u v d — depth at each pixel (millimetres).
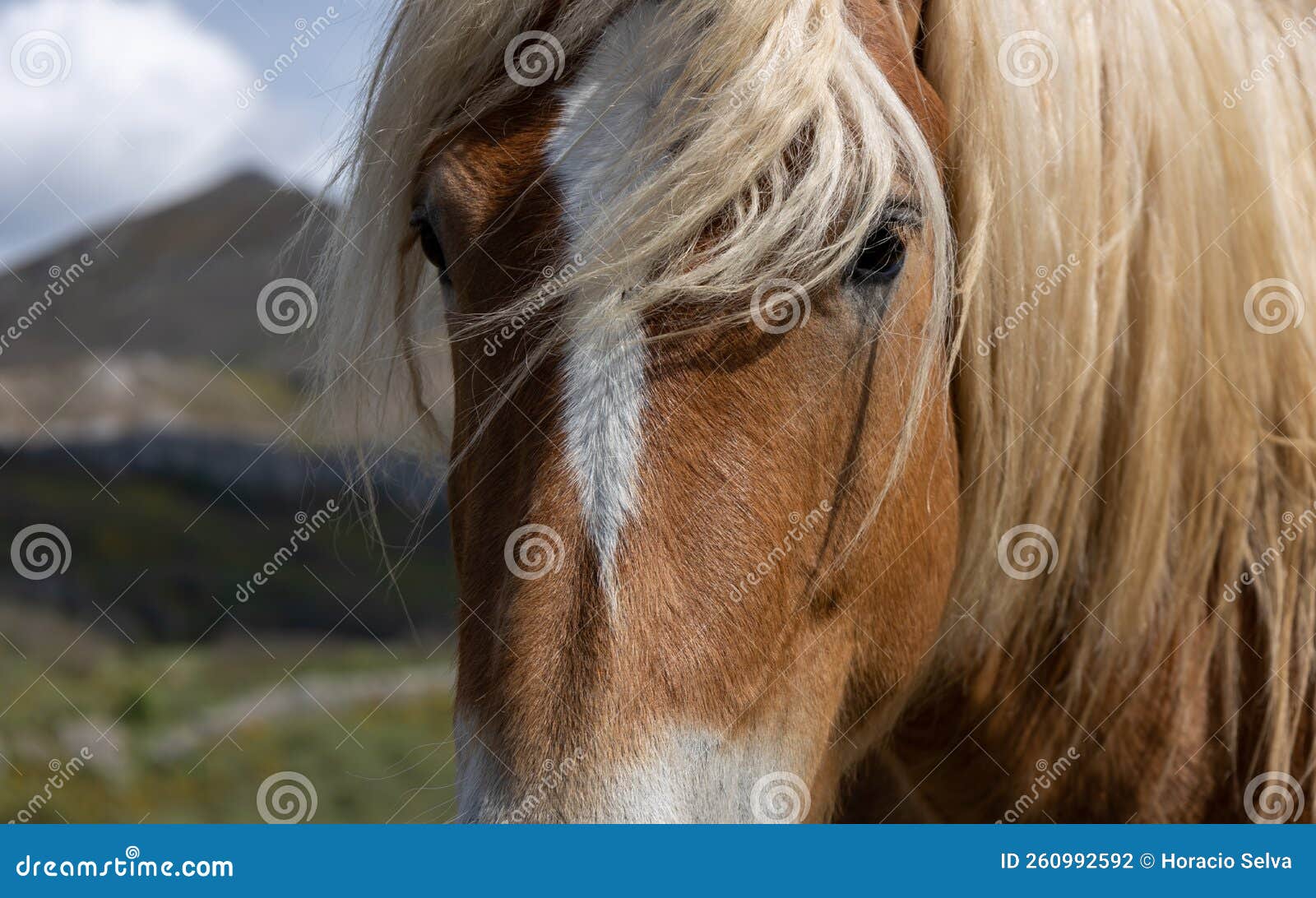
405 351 1893
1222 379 1760
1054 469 1729
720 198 1262
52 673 8547
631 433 1262
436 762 6371
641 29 1425
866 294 1396
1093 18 1747
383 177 1703
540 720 1197
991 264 1656
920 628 1656
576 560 1236
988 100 1614
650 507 1249
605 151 1353
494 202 1398
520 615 1243
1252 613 1809
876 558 1510
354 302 1817
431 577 13445
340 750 6590
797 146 1318
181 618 11922
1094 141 1688
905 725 1965
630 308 1265
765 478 1302
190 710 7535
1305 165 1857
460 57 1538
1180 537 1798
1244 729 1817
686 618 1242
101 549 14094
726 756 1271
